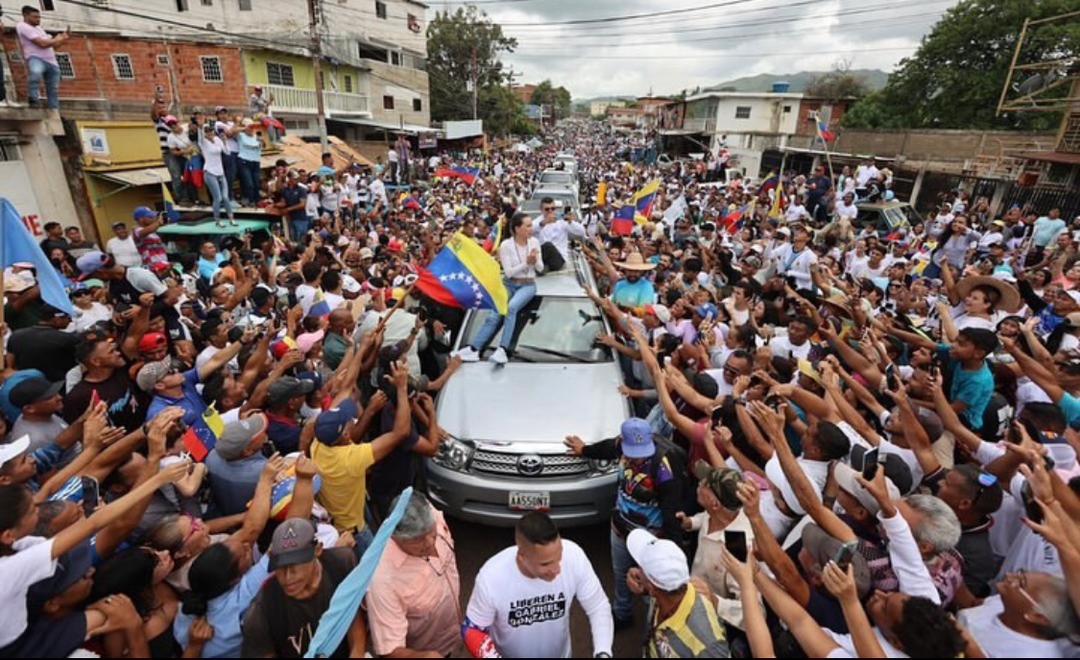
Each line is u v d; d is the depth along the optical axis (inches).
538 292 242.8
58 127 424.5
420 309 246.5
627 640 145.3
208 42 962.1
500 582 103.8
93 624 89.4
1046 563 113.2
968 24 1141.7
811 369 176.2
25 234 168.6
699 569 117.5
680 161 1674.5
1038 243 433.1
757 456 153.2
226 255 366.9
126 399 168.7
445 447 173.2
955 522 101.7
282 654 92.0
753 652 89.8
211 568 95.2
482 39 2060.8
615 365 213.2
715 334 223.9
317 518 126.8
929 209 870.4
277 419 154.6
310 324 222.1
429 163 1232.8
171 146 465.7
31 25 398.9
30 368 179.6
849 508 113.3
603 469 168.7
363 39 1355.8
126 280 257.8
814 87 2059.5
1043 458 118.2
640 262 276.1
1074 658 89.7
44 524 101.7
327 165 650.2
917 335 209.8
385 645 98.9
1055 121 1020.5
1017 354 175.5
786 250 369.1
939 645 76.5
